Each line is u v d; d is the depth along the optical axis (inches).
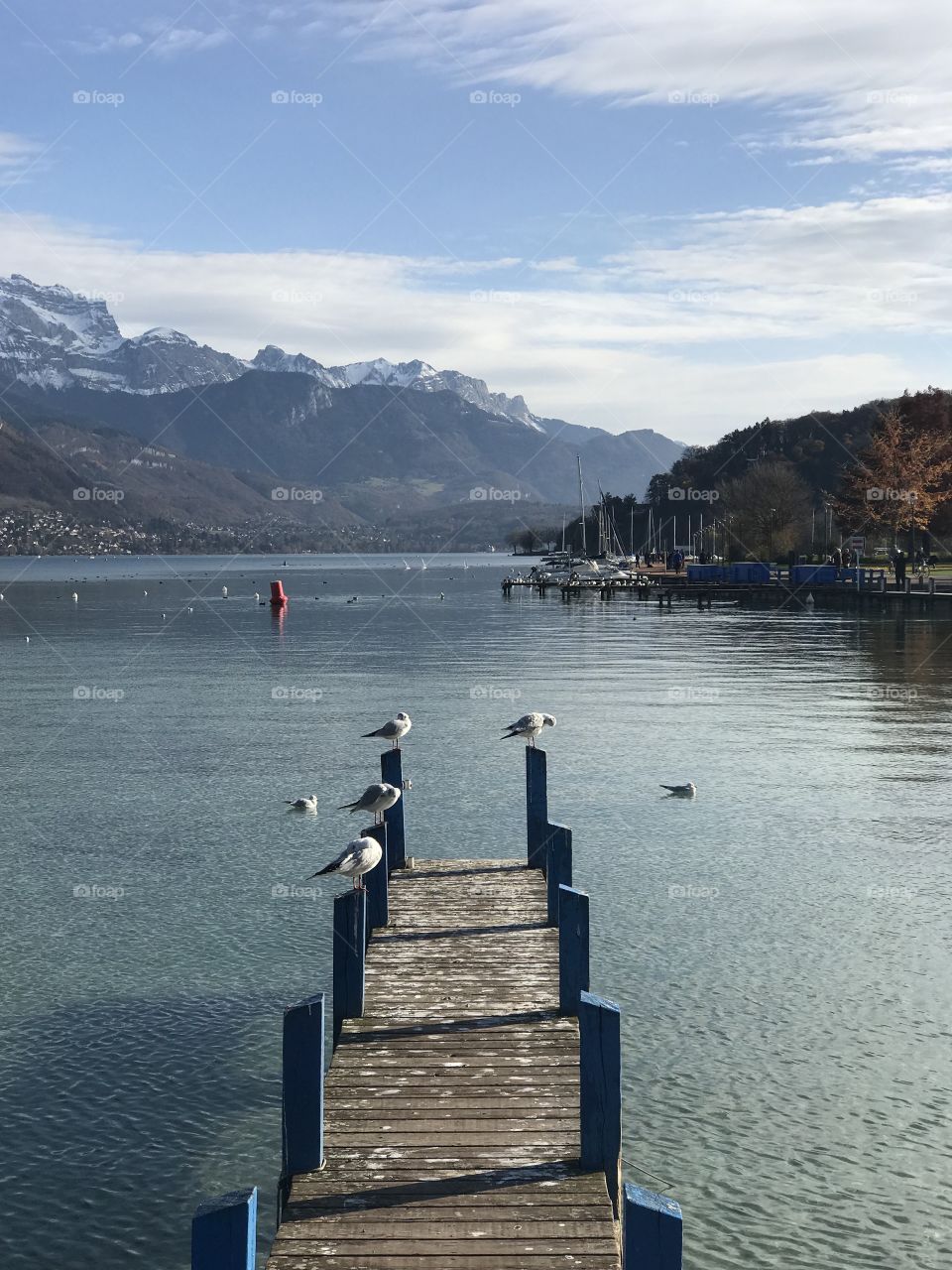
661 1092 622.2
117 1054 674.2
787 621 4050.2
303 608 5733.3
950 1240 502.3
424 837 1114.7
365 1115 497.4
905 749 1562.5
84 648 3503.9
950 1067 649.0
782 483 6786.4
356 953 607.5
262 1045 685.9
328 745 1658.5
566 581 6643.7
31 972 795.4
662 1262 332.5
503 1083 528.1
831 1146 572.4
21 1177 551.8
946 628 3597.4
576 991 610.2
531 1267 393.1
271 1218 521.7
